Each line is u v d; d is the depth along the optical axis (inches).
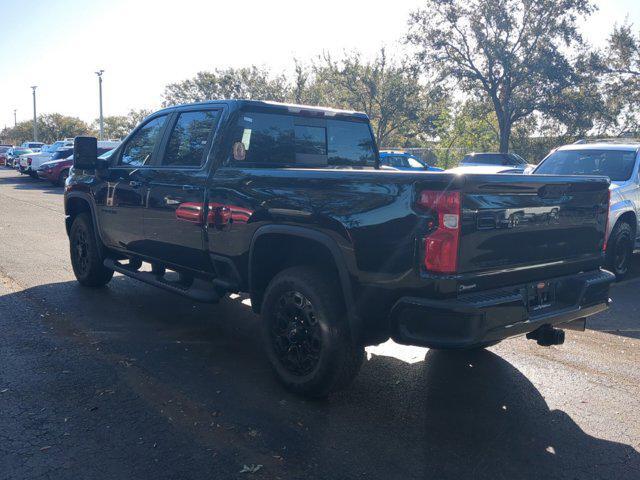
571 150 373.1
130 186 225.0
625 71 1471.5
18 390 160.7
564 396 168.4
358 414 153.5
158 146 219.6
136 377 172.6
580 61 1396.4
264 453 132.0
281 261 176.9
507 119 1427.2
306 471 125.2
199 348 199.9
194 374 176.9
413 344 136.9
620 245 324.8
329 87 1736.0
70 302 250.2
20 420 143.8
